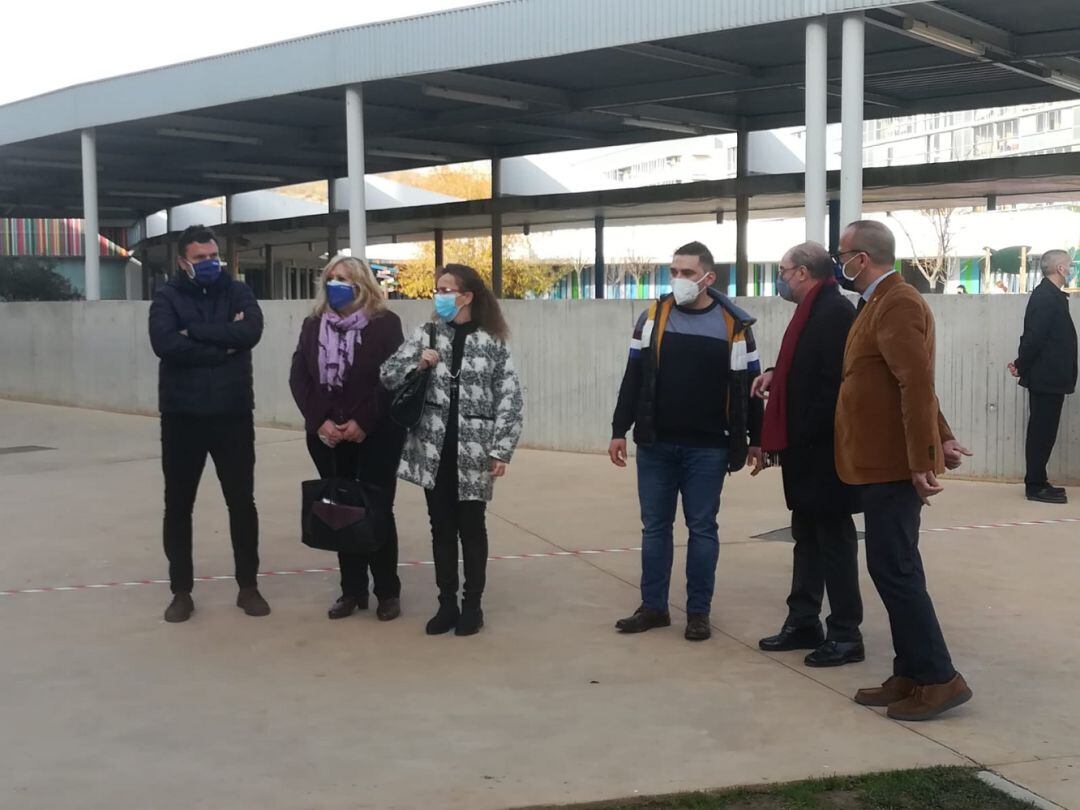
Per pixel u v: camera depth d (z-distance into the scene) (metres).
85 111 15.86
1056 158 16.22
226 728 4.05
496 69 13.76
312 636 5.20
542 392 11.01
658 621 5.29
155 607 5.69
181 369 5.34
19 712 4.22
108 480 9.70
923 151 83.44
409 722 4.10
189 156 20.45
